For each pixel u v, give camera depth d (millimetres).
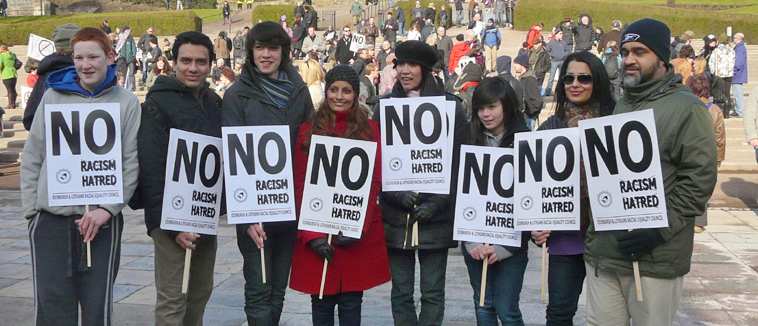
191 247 4047
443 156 4172
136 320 5344
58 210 3850
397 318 4285
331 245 4113
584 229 3918
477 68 8211
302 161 4180
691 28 26547
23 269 6742
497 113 4105
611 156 3559
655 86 3514
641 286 3525
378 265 4168
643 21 3531
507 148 4094
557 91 4082
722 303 5641
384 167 4188
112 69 4012
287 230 4320
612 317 3688
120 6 45625
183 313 4180
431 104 4180
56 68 4348
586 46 18672
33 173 3906
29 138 3922
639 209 3482
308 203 4082
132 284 6262
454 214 4230
